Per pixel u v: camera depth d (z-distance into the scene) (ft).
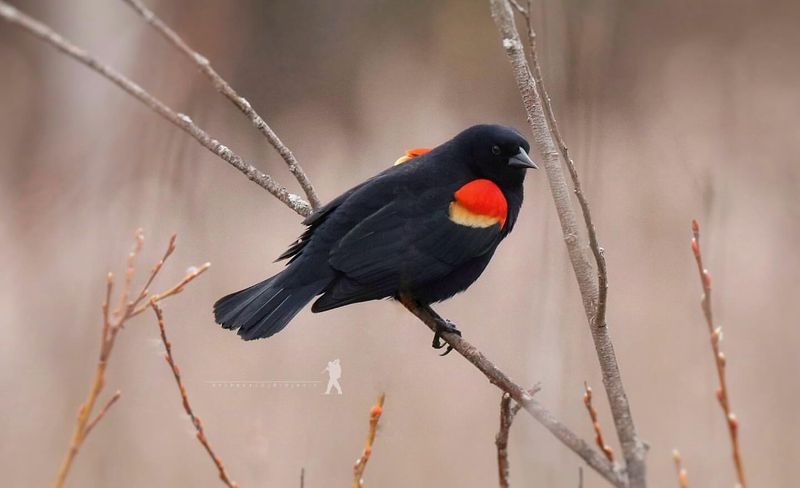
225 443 34.96
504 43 20.77
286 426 35.04
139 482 34.83
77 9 70.79
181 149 56.24
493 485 34.91
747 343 42.57
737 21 74.95
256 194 58.75
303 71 74.18
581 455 17.13
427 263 26.40
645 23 73.56
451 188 27.61
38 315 46.32
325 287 25.68
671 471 35.58
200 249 50.60
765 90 67.51
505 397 17.98
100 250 50.24
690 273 46.52
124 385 38.58
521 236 52.08
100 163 64.64
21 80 70.44
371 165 62.23
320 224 26.27
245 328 24.76
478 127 28.91
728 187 51.72
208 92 70.28
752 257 49.60
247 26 74.49
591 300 19.15
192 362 38.86
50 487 35.47
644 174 54.49
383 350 39.37
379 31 74.49
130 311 17.29
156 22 17.79
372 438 17.52
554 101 41.52
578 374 34.63
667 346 41.47
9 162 68.90
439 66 71.97
